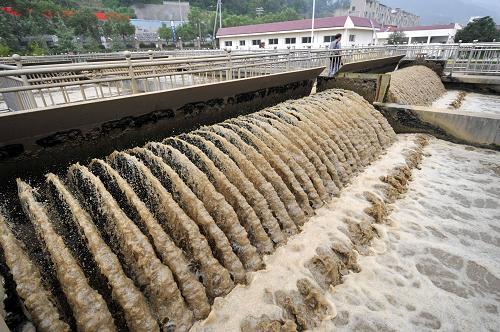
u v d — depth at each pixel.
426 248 6.51
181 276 4.85
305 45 52.19
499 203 7.94
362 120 10.82
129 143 7.06
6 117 4.99
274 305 5.07
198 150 6.50
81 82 6.14
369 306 5.27
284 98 11.71
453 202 8.02
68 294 4.16
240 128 7.82
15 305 4.02
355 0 93.81
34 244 4.65
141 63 7.24
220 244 5.41
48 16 52.47
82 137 6.22
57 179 5.32
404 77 16.28
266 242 6.04
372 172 9.25
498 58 19.25
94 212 5.23
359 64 16.47
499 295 5.54
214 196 5.78
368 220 7.16
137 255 4.64
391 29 71.38
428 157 10.48
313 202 7.50
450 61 20.23
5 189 5.42
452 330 4.93
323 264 5.77
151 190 5.56
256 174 6.68
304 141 8.34
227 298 5.11
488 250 6.49
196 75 13.45
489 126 10.48
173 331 4.54
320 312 5.09
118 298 4.33
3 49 34.66
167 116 7.58
